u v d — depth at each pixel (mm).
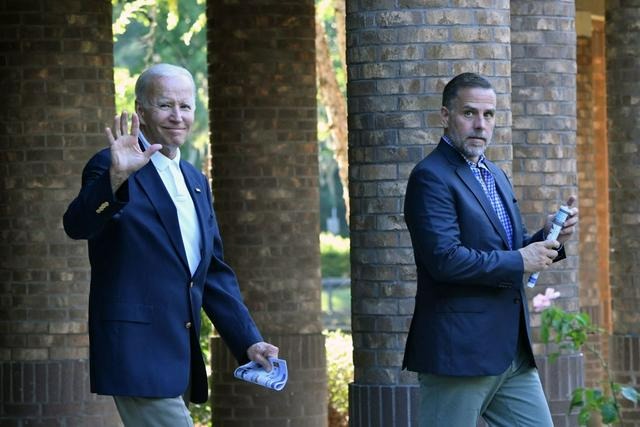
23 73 35531
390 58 24156
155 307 16641
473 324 18016
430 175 18125
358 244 24500
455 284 18031
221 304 17562
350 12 24469
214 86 40125
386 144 24203
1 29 35594
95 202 15734
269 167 39906
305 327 40250
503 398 18562
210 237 17297
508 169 24656
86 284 36125
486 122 18281
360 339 24531
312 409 40062
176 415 16703
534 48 29906
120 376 16469
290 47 39938
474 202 18172
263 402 39906
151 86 16969
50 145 35625
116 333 16531
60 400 35750
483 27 24281
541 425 18469
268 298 39969
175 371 16656
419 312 18406
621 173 34562
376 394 24219
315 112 40219
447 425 18328
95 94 36000
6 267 35812
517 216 18734
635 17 34250
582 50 48594
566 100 30203
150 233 16672
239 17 39750
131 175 16656
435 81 24109
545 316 19203
